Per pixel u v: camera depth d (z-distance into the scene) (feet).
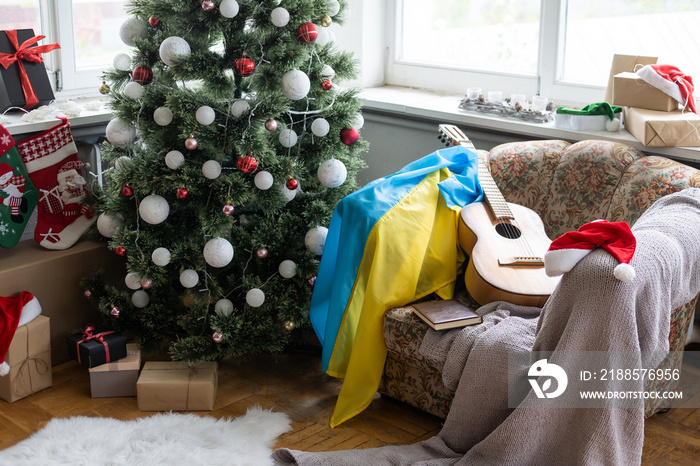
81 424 7.22
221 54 7.75
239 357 8.66
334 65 7.98
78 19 9.91
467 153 8.19
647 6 8.95
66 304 8.56
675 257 6.15
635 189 7.46
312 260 7.96
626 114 8.60
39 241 8.52
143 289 8.25
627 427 5.95
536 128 8.94
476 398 6.50
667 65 8.27
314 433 7.32
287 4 7.16
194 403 7.64
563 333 5.90
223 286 8.18
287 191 7.54
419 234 7.50
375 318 7.26
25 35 8.95
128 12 7.73
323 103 7.82
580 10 9.52
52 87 9.73
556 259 5.84
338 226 7.72
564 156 8.09
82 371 8.51
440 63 11.18
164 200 7.43
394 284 7.30
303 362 8.76
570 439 6.09
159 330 8.29
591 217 7.77
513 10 10.20
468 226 7.58
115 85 7.93
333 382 8.32
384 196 7.61
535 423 6.09
